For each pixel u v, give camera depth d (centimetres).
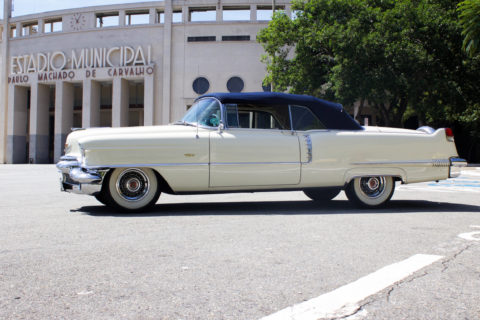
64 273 287
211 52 4034
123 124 4159
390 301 238
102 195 616
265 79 2719
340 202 725
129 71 4062
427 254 344
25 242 380
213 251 350
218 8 4022
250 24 4000
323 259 327
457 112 2555
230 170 586
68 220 504
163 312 220
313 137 620
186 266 305
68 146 616
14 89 4509
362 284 267
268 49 2612
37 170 2436
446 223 496
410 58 2127
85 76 4175
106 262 314
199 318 212
